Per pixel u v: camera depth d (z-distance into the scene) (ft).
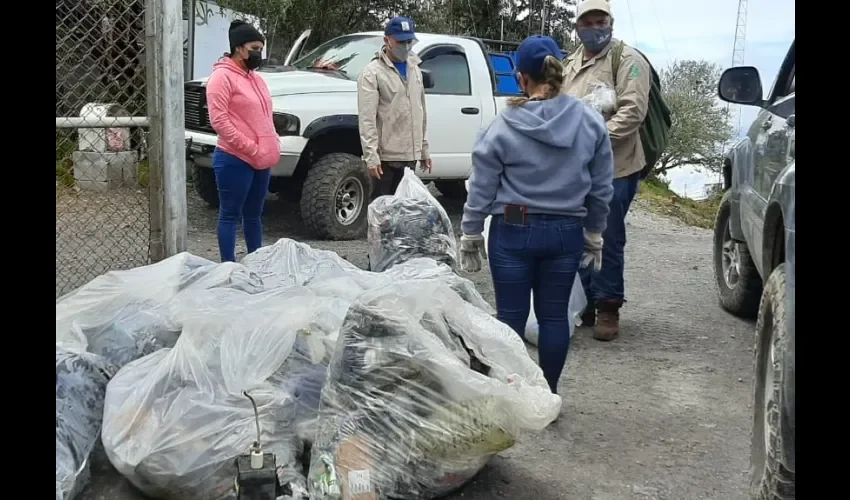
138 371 9.67
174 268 12.15
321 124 23.57
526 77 11.50
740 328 18.21
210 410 9.02
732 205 17.87
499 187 11.59
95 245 16.20
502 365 10.25
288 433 9.43
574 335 17.26
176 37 13.66
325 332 10.42
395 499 9.09
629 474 10.85
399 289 9.71
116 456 8.85
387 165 20.13
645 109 15.33
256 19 39.99
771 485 7.97
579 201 11.37
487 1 81.87
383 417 9.04
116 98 14.15
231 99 15.92
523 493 10.17
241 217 18.58
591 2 15.31
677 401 13.60
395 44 19.40
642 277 23.36
